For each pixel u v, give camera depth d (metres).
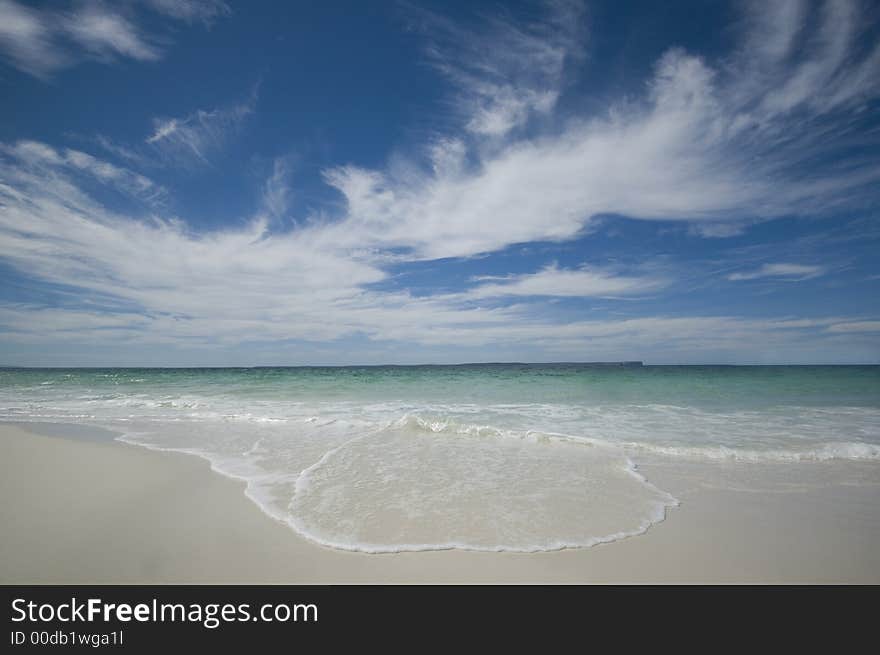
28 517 5.16
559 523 5.04
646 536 4.73
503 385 21.66
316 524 4.96
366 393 19.17
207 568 4.02
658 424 11.09
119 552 4.30
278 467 7.34
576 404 14.92
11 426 11.32
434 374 30.77
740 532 4.85
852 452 8.17
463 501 5.69
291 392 19.92
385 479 6.62
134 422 11.92
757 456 8.09
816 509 5.56
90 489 6.18
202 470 7.15
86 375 37.75
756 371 28.09
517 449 8.59
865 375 24.31
